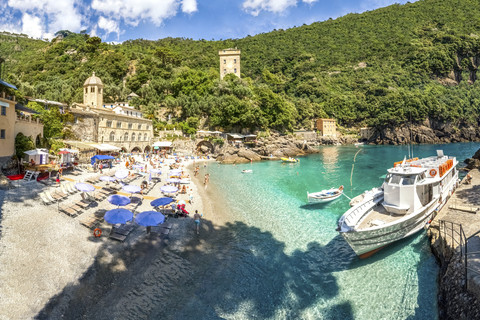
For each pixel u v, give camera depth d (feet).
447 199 78.95
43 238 52.13
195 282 45.73
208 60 495.41
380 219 59.31
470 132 471.62
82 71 362.12
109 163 134.62
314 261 54.13
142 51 501.56
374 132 476.13
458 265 39.93
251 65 652.48
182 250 56.29
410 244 58.23
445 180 77.20
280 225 72.69
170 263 50.90
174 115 286.66
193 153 240.12
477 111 513.04
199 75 333.42
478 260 39.19
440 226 57.82
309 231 68.80
